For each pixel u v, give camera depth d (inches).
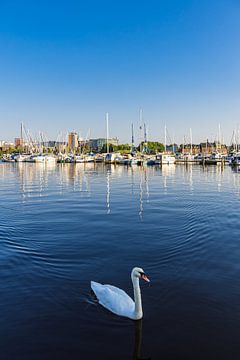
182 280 435.2
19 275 456.8
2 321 339.9
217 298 383.6
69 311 357.1
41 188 1563.7
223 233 677.3
